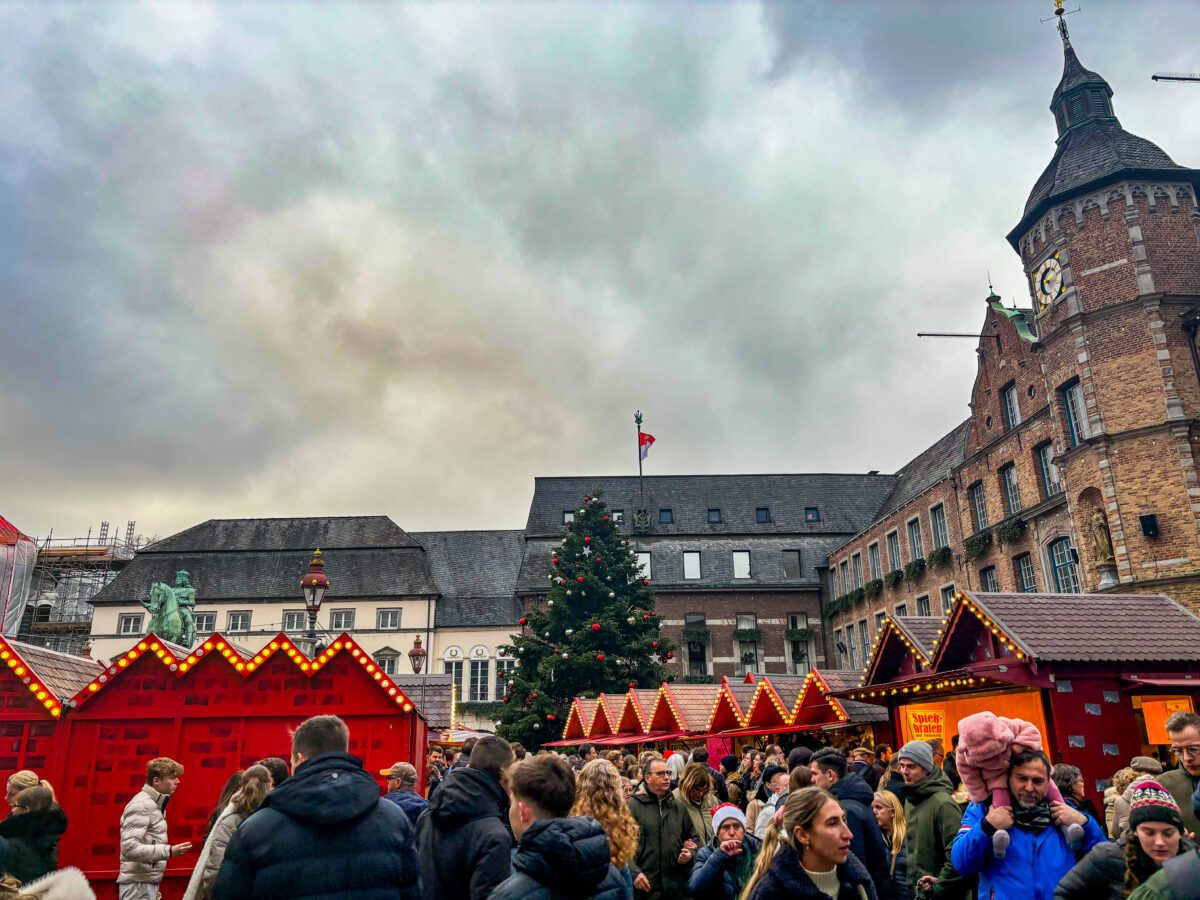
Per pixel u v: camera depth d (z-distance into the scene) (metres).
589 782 5.43
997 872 4.87
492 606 54.59
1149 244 27.83
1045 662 12.07
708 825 7.61
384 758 15.05
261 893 3.88
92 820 13.94
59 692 14.47
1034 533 31.56
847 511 56.97
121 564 60.19
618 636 36.69
